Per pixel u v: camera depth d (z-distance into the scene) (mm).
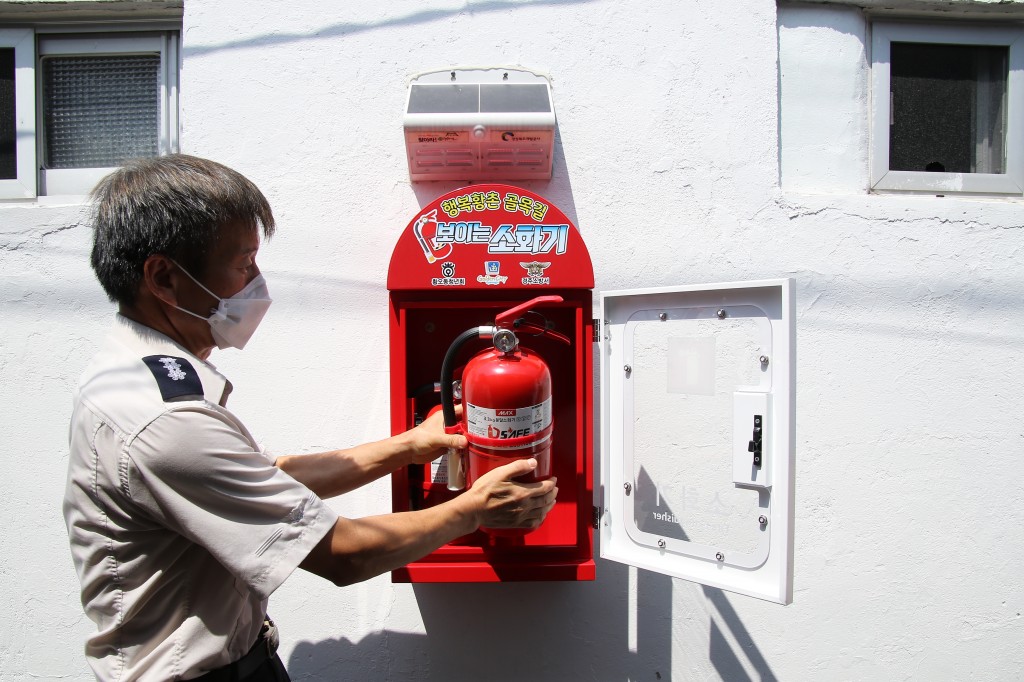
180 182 843
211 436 808
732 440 1145
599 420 1435
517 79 1417
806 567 1442
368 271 1438
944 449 1459
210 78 1445
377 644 1410
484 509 995
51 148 1586
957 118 1606
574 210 1452
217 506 807
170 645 853
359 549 867
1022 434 1471
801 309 1459
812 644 1434
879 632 1442
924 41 1571
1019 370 1473
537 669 1415
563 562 1213
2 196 1537
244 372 1428
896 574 1446
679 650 1420
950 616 1451
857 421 1457
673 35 1461
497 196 1192
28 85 1546
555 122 1369
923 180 1550
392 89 1446
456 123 1279
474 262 1189
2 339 1431
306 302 1436
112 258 842
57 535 1418
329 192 1440
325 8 1451
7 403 1425
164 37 1562
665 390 1237
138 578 838
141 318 893
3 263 1431
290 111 1446
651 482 1244
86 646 878
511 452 1061
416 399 1299
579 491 1212
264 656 988
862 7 1531
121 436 797
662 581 1420
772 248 1458
